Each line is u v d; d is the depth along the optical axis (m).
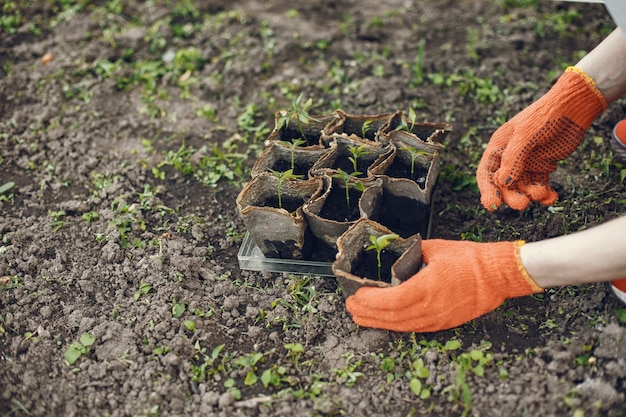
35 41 1.85
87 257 1.51
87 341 1.40
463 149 1.64
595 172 1.57
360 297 1.35
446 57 1.80
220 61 1.81
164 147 1.67
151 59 1.83
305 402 1.34
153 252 1.50
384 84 1.74
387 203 1.46
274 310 1.43
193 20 1.91
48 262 1.50
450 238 1.52
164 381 1.36
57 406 1.34
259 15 1.92
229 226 1.55
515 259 1.33
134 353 1.39
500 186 1.45
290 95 1.75
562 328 1.39
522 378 1.34
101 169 1.64
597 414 1.30
